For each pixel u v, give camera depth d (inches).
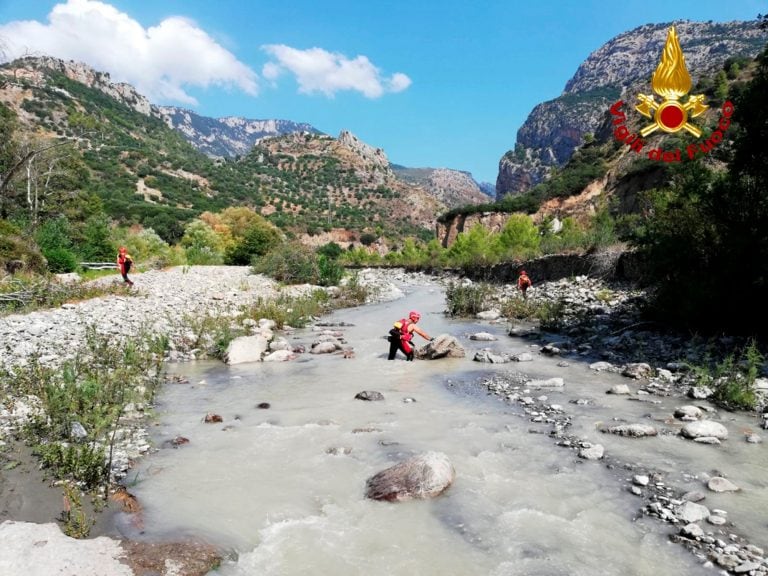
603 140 3582.7
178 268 1360.7
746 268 422.0
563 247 1029.8
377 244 5270.7
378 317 776.9
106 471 211.5
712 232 475.8
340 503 194.7
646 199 834.8
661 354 431.2
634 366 384.2
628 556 156.0
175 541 161.9
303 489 206.1
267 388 366.3
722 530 167.9
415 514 185.0
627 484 205.8
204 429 277.3
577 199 3053.6
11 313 559.8
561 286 856.3
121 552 153.0
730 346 415.2
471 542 166.1
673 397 324.8
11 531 153.9
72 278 866.1
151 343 455.2
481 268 1332.4
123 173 4867.1
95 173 4574.3
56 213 1469.0
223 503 193.5
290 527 176.7
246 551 161.8
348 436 265.1
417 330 483.5
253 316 667.4
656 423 276.2
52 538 152.6
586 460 230.7
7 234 863.1
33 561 139.1
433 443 253.1
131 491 201.9
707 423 257.9
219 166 7406.5
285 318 676.1
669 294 492.1
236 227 2252.7
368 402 329.1
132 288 824.3
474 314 754.8
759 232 424.2
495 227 3216.0
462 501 193.5
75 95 7568.9
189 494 200.5
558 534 169.9
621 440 253.8
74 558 143.6
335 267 1224.8
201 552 155.7
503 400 331.6
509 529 173.5
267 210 5935.0
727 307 434.0
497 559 156.1
